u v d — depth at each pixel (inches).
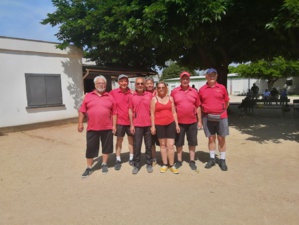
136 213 135.3
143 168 205.9
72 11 443.5
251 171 192.1
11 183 179.9
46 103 425.4
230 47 517.7
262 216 129.5
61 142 309.9
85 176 188.5
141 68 580.7
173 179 180.7
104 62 547.2
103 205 145.1
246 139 301.7
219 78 551.5
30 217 134.0
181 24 335.9
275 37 396.2
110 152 197.2
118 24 385.1
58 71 441.7
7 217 134.4
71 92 462.6
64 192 163.6
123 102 205.6
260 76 1289.4
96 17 405.1
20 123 394.0
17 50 384.2
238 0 330.0
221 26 385.4
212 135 200.4
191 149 201.3
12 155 253.1
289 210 134.8
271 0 309.9
